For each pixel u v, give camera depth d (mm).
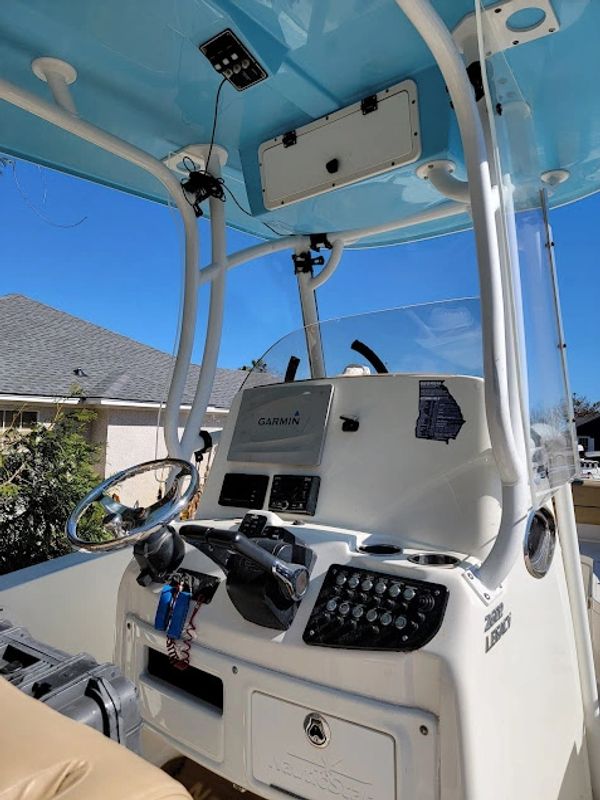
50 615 1919
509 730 1184
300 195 2338
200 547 1382
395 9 1616
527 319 1312
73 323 12672
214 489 1875
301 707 1232
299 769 1234
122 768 680
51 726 739
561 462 1442
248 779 1312
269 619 1267
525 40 1622
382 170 2094
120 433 9461
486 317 1201
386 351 2041
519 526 1214
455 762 1048
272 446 1794
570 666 1563
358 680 1164
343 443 1667
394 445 1579
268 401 1899
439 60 1166
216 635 1374
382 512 1513
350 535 1444
